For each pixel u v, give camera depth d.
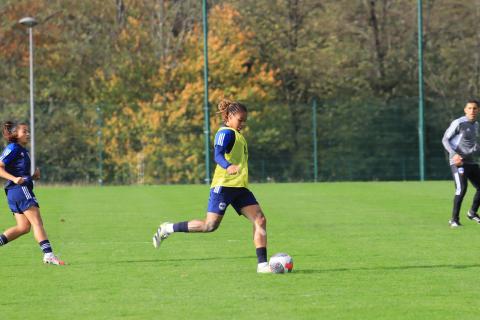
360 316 23.92
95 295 27.55
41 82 132.38
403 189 84.62
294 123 122.31
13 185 34.47
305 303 25.81
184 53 133.50
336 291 27.81
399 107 121.12
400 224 50.22
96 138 118.38
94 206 66.12
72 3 135.50
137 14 136.38
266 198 73.06
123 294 27.64
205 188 91.38
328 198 72.69
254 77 133.62
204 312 24.62
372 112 120.81
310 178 121.25
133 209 63.09
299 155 121.56
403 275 31.05
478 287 28.50
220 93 125.56
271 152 121.81
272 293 27.52
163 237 32.94
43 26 133.62
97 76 133.25
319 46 144.25
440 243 40.94
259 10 142.50
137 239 43.69
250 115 122.31
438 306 25.28
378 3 145.38
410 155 121.06
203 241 42.34
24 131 34.38
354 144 120.94
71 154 118.69
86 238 44.34
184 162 118.56
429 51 144.50
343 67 144.25
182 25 139.75
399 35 145.88
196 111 123.81
